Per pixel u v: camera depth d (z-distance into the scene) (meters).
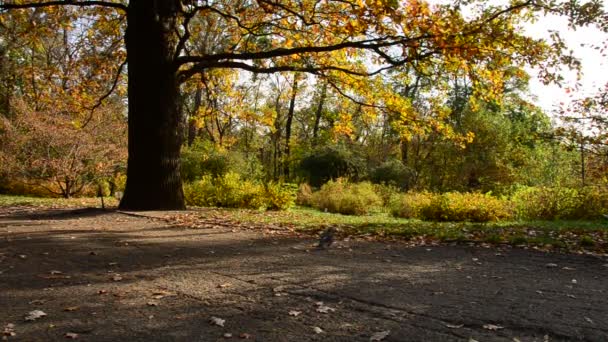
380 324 4.09
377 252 7.73
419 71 13.98
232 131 43.62
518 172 31.06
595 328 3.97
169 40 14.12
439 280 5.71
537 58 12.53
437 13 12.65
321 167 31.73
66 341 3.74
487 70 13.69
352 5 12.60
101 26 18.25
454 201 15.57
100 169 21.97
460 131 33.09
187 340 3.75
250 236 9.43
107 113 22.33
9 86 28.98
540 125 32.50
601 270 6.36
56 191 23.25
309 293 5.09
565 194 15.16
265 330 3.96
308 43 15.99
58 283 5.55
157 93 13.95
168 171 14.20
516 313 4.37
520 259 7.14
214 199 18.41
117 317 4.30
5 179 23.08
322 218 13.56
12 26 25.14
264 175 31.69
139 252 7.54
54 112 21.38
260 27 16.58
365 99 16.80
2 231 9.82
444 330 3.94
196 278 5.80
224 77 19.33
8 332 3.92
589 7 11.59
